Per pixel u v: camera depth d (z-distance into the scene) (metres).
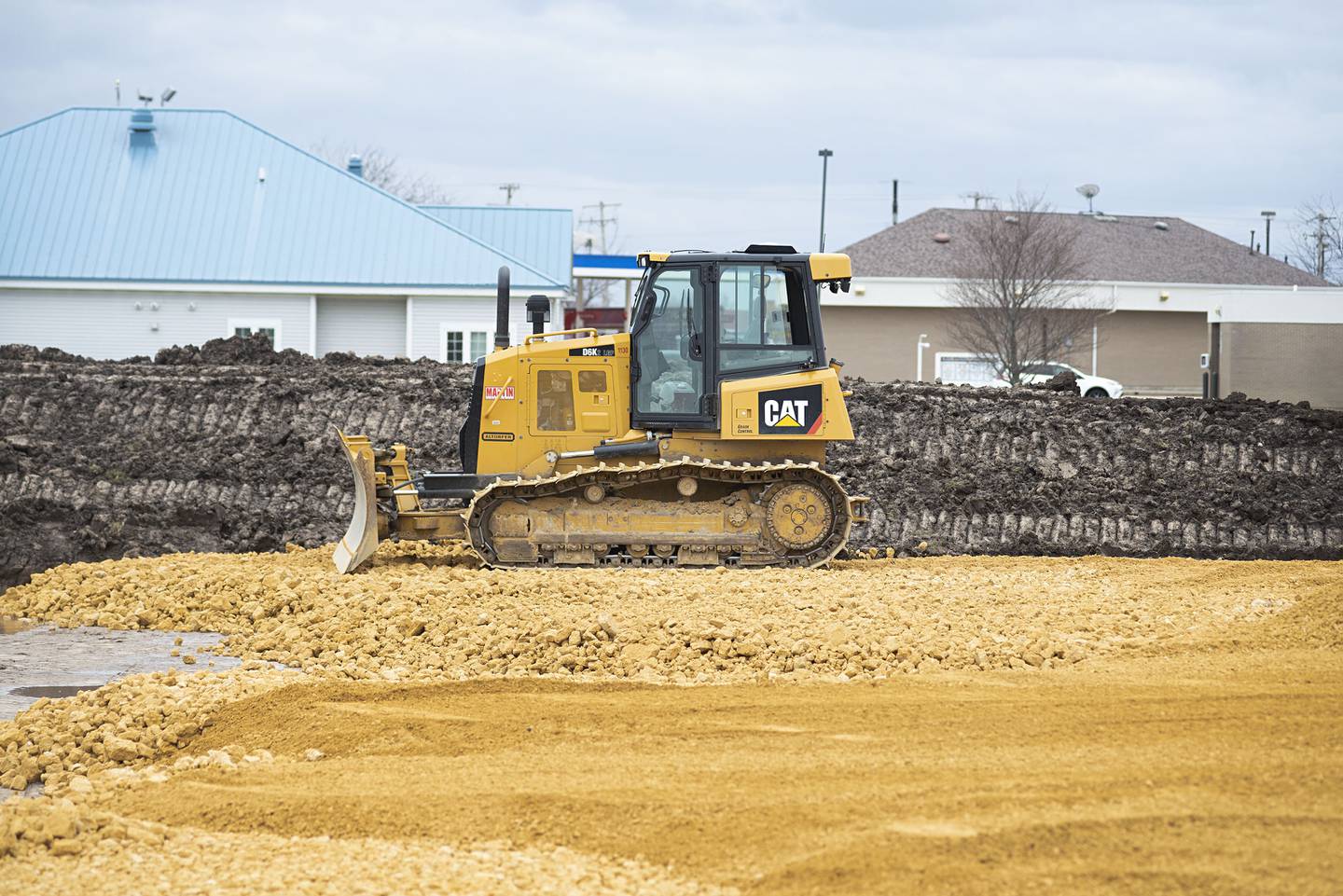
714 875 14.94
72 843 16.47
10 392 52.53
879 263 116.88
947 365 110.75
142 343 77.56
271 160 83.50
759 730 20.09
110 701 23.16
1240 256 128.88
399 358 62.12
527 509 33.72
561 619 27.14
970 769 17.52
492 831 16.59
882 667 24.08
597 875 15.06
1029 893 13.67
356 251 79.00
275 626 29.61
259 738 21.36
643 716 21.23
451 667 25.66
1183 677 22.17
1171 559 38.00
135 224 79.12
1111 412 52.38
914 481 47.34
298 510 45.31
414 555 36.28
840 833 15.55
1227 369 70.38
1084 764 17.48
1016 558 38.09
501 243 90.75
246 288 76.88
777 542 33.50
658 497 34.09
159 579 33.66
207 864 15.96
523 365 34.09
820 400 33.34
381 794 18.09
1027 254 104.88
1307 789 15.97
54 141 83.12
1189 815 15.30
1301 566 35.19
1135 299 114.50
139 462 46.81
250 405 53.06
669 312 33.50
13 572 40.34
